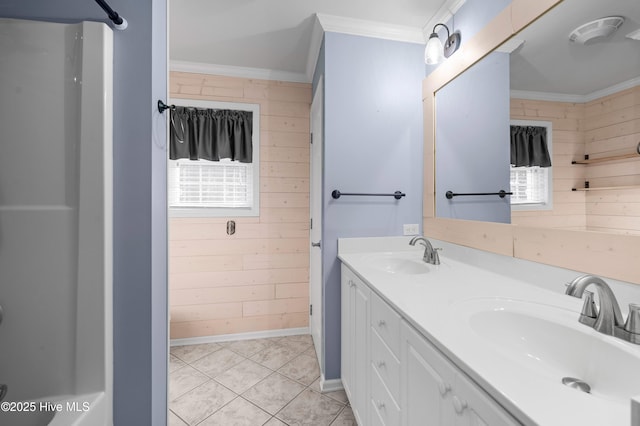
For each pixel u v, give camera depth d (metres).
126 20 0.88
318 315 2.15
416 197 1.91
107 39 0.84
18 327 0.81
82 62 0.82
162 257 1.02
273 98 2.53
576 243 0.95
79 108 0.82
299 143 2.57
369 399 1.25
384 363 1.07
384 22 1.81
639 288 0.78
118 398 0.88
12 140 0.81
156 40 0.95
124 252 0.88
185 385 1.87
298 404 1.70
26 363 0.81
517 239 1.19
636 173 0.80
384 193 1.87
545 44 1.06
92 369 0.82
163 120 1.03
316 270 2.24
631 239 0.80
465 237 1.51
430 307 0.90
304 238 2.58
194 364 2.12
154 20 0.92
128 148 0.88
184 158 2.36
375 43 1.85
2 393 0.80
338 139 1.81
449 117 1.64
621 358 0.63
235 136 2.44
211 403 1.71
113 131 0.88
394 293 1.03
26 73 0.82
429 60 1.56
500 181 1.28
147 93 0.89
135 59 0.89
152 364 0.90
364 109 1.84
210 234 2.44
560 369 0.73
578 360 0.71
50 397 0.81
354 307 1.49
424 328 0.75
